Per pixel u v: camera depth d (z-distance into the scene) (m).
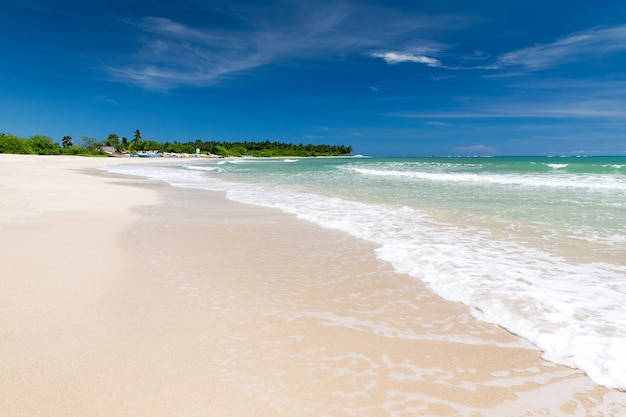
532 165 38.88
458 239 7.61
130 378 3.01
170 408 2.67
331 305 4.53
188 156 113.19
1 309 4.20
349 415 2.65
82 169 37.72
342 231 8.57
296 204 12.77
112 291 4.82
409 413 2.68
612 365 3.15
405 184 20.66
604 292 4.70
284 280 5.39
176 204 12.80
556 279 5.19
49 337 3.61
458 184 20.33
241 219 10.07
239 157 136.62
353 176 28.66
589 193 15.23
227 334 3.78
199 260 6.30
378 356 3.42
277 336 3.76
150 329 3.83
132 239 7.62
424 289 5.02
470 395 2.88
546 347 3.50
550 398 2.83
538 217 9.96
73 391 2.83
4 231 7.80
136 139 141.00
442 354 3.45
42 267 5.63
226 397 2.81
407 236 7.92
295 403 2.76
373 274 5.63
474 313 4.27
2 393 2.79
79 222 9.05
